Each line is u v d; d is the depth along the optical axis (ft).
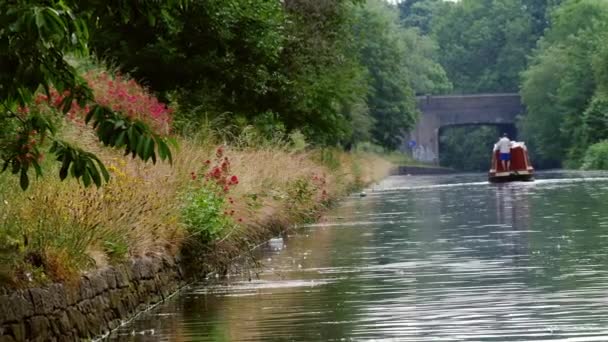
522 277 52.13
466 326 38.70
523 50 579.89
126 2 29.84
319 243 76.79
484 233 79.77
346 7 139.23
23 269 36.65
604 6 439.63
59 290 38.04
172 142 29.68
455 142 526.98
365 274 56.70
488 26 592.19
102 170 29.73
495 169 200.95
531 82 422.82
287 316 43.34
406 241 75.92
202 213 58.90
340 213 114.11
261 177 87.86
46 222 40.83
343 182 161.48
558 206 109.70
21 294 35.12
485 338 36.09
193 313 45.78
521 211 104.32
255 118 116.06
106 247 45.57
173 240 55.16
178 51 106.01
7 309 33.91
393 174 334.03
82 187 46.96
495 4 593.42
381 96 347.97
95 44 104.27
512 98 438.40
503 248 67.31
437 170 404.77
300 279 55.88
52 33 26.02
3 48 26.86
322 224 97.04
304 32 127.75
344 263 62.75
